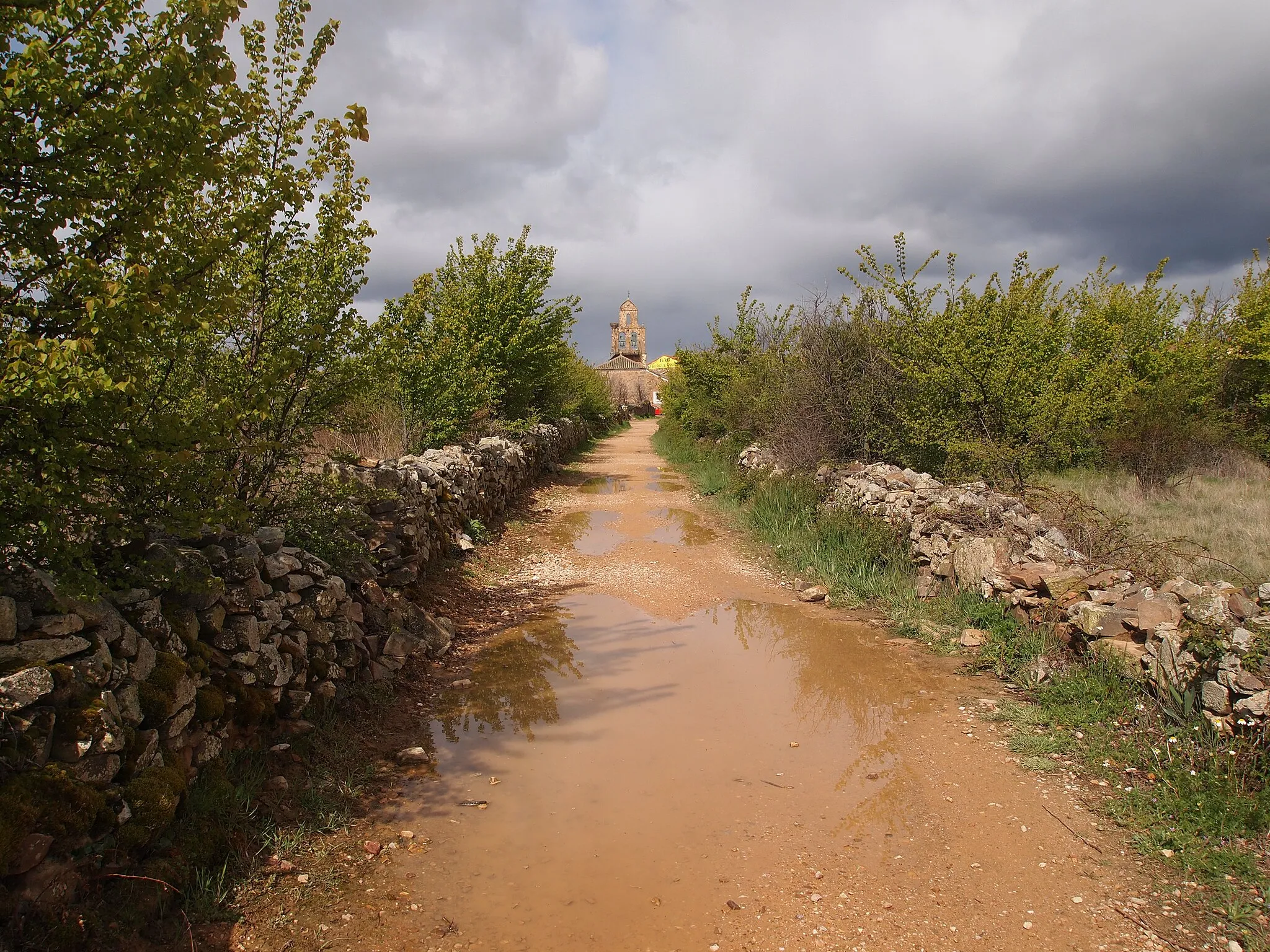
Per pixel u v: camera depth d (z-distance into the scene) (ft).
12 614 8.93
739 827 13.01
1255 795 12.69
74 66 9.75
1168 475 40.50
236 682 13.12
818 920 10.64
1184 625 15.48
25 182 9.48
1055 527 24.02
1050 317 36.78
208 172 10.44
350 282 18.89
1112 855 12.08
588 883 11.45
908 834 12.78
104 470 10.03
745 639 22.95
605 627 24.06
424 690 18.79
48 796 8.52
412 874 11.57
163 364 15.39
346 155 18.43
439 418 43.73
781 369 49.01
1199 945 10.05
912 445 38.83
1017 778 14.56
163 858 10.21
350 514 19.31
